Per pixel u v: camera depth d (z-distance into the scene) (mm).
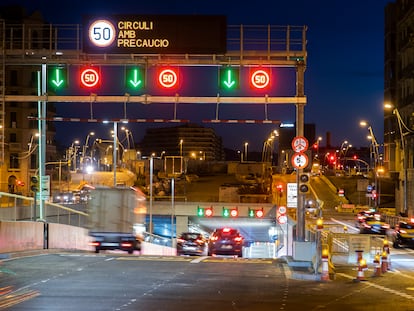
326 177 118125
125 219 32750
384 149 91625
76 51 26250
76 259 24234
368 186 82750
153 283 17516
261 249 55906
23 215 44438
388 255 23406
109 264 22500
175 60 25891
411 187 73688
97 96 26375
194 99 26062
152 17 25531
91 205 32938
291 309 13852
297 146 23391
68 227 31781
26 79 102812
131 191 32906
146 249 38969
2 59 26781
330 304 14719
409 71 75875
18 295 15039
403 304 14945
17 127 106625
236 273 20359
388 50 90125
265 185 96000
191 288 16656
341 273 21781
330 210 80125
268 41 25781
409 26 77188
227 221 72125
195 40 25531
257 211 63625
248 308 13789
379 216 49812
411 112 76312
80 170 114938
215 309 13562
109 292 15680
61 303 13961
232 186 94062
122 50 25562
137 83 26047
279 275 20031
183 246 43969
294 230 26609
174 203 72750
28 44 28453
